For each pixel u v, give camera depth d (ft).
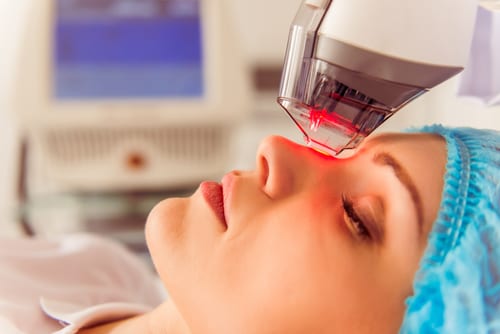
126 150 4.58
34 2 4.58
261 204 2.39
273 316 2.26
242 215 2.38
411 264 2.19
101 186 4.65
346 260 2.23
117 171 4.60
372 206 2.27
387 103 2.21
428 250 2.15
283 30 5.78
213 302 2.34
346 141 2.32
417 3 2.07
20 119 4.48
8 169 5.33
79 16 4.57
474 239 2.13
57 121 4.45
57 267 3.75
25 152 4.84
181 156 4.67
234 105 4.58
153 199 4.69
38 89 4.46
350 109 2.23
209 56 4.59
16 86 4.49
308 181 2.41
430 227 2.20
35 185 4.92
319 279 2.23
